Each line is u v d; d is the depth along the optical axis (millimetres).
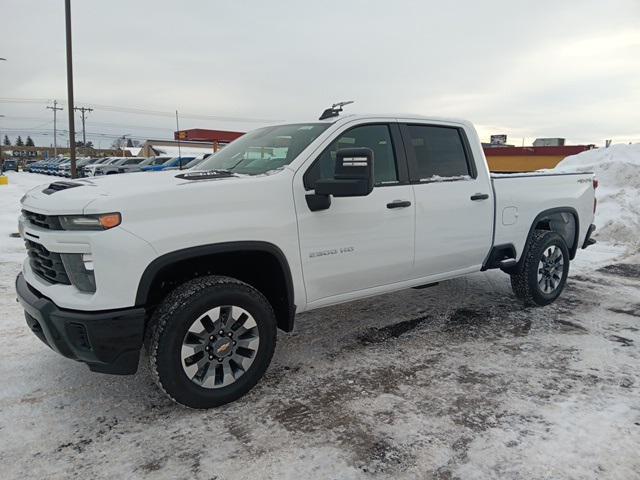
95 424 3020
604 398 3311
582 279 6461
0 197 15688
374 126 4031
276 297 3570
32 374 3654
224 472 2572
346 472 2564
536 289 5125
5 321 4695
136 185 3137
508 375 3666
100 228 2803
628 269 6992
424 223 4160
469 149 4641
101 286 2793
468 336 4449
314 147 3631
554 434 2887
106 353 2852
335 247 3650
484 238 4664
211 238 3059
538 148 28359
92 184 3266
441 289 5965
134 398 3336
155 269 2891
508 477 2520
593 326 4707
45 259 3107
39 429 2957
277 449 2764
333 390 3447
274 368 3803
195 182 3174
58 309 2910
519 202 4941
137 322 2869
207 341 3127
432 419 3061
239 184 3240
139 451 2750
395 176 4078
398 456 2693
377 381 3580
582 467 2590
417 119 4316
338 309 5211
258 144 4109
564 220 5656
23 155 107000
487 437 2861
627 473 2543
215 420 3066
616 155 13094
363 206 3766
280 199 3371
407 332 4551
